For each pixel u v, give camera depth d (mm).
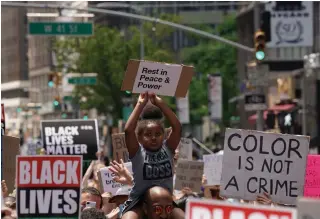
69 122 19047
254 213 7426
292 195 11203
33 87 147125
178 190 15000
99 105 69188
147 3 100562
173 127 9859
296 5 55562
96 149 18984
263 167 11211
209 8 104250
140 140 9711
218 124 79625
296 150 11188
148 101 10273
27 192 9203
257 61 30750
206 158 16125
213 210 7508
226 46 81312
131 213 9688
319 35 66375
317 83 51406
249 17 78875
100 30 68312
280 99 57469
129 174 11320
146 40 68875
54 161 9219
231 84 80188
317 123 51531
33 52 147375
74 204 9203
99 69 68438
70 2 66250
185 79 10961
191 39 105312
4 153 12805
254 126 68125
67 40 70188
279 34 56094
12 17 171625
